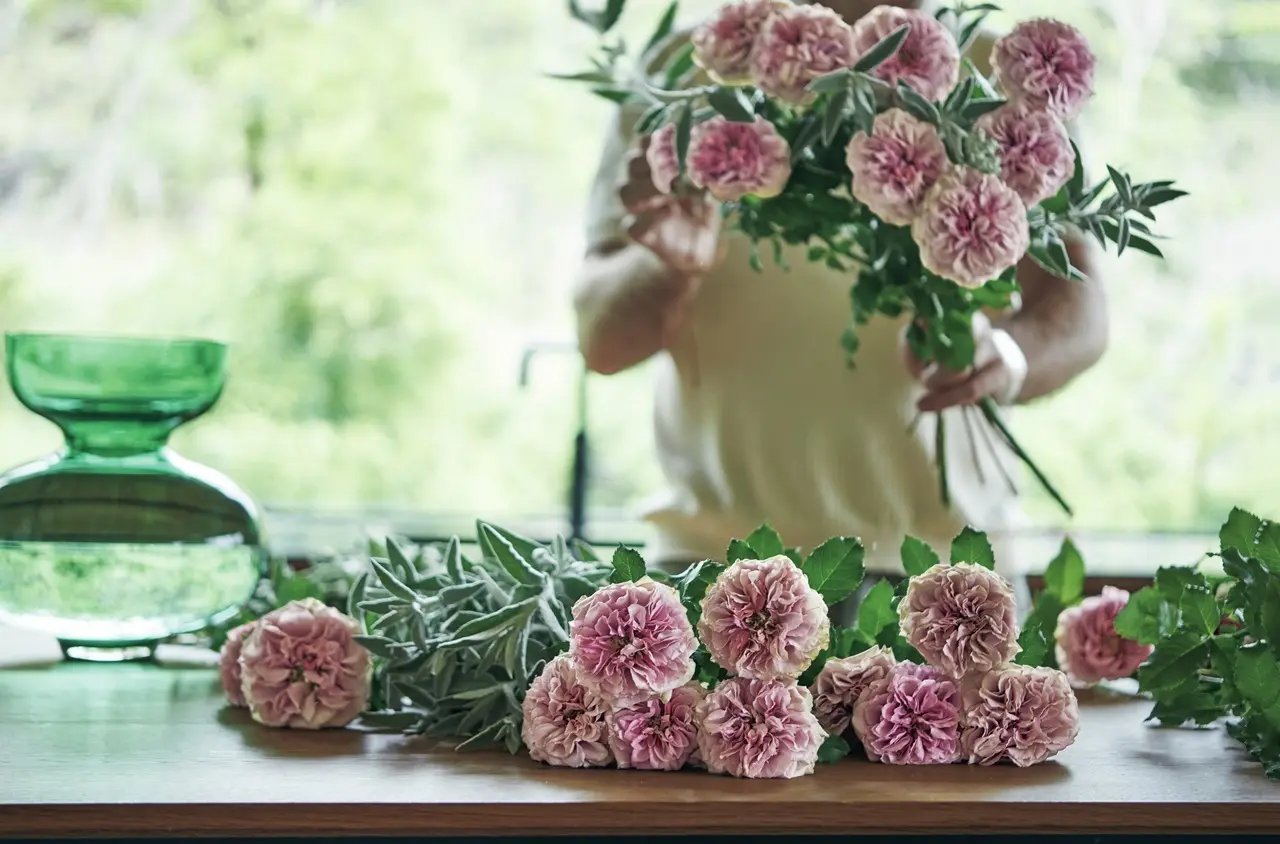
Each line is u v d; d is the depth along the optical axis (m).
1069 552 1.52
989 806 0.97
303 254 7.16
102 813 0.92
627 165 1.50
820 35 1.27
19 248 6.72
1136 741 1.23
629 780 1.02
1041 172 1.27
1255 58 6.09
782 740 1.02
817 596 1.04
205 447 7.13
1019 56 1.28
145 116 6.90
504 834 0.94
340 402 7.23
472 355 7.30
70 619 1.49
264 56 7.10
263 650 1.20
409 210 7.27
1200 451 6.27
